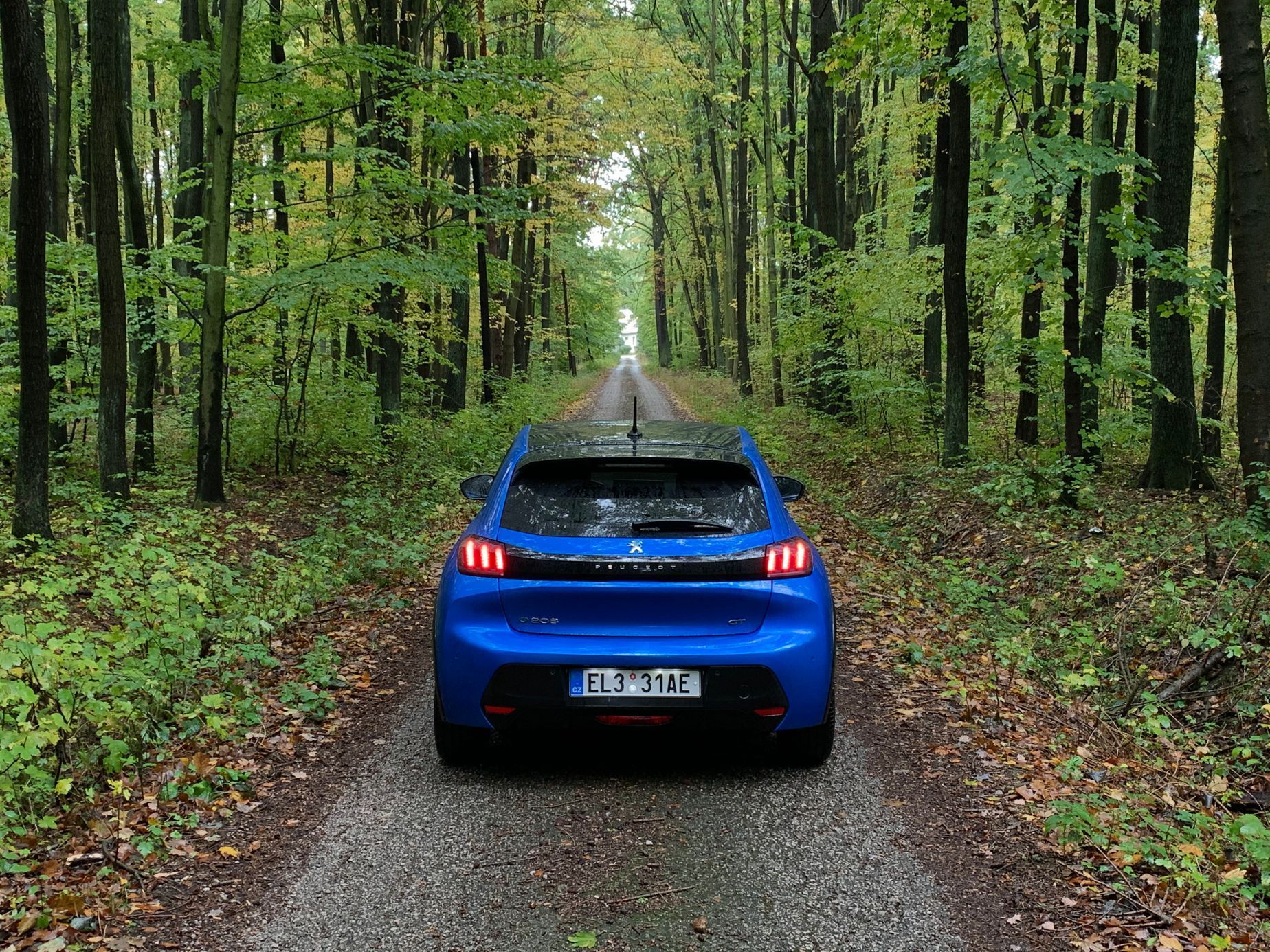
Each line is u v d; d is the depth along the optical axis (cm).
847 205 2506
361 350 1756
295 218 1458
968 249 1270
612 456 396
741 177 2705
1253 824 308
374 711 467
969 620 648
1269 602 528
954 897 289
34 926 267
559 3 1955
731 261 3148
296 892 291
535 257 3155
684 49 2188
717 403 2733
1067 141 849
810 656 367
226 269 983
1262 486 569
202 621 500
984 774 387
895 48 955
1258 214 578
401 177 1202
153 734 406
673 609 364
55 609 498
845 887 295
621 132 2216
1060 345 1060
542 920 275
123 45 1200
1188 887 295
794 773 390
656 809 354
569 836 331
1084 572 694
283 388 1335
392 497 1122
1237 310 598
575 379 4656
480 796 365
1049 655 578
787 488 506
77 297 1104
